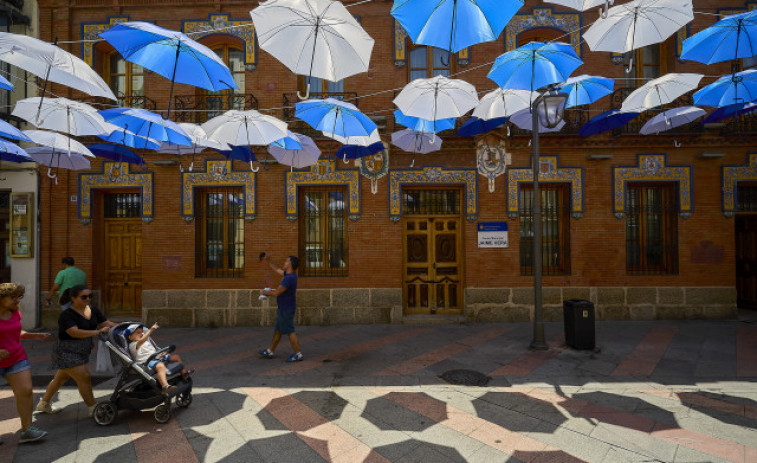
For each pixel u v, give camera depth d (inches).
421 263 356.8
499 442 146.6
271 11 140.2
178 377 175.3
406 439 149.4
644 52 351.3
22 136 187.5
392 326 331.0
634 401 181.2
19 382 146.4
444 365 233.3
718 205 340.5
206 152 345.7
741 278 386.9
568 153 344.8
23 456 140.1
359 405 179.5
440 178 344.8
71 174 345.4
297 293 339.9
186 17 348.2
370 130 217.6
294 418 167.6
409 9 125.0
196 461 136.5
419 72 360.2
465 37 128.9
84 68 153.5
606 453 138.5
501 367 228.7
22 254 337.1
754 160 338.0
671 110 255.1
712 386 198.4
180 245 343.9
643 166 341.7
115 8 347.6
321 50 147.9
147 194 344.2
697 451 138.9
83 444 148.1
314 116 214.4
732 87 198.1
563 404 178.7
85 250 344.5
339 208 355.3
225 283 342.0
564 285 342.3
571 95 231.9
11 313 147.6
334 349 268.1
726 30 168.7
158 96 348.8
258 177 346.0
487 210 345.1
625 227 344.8
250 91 348.8
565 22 343.3
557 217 356.8
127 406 161.5
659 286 340.2
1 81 165.0
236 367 233.9
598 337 287.3
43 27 345.4
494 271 343.0
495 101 234.2
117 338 168.6
